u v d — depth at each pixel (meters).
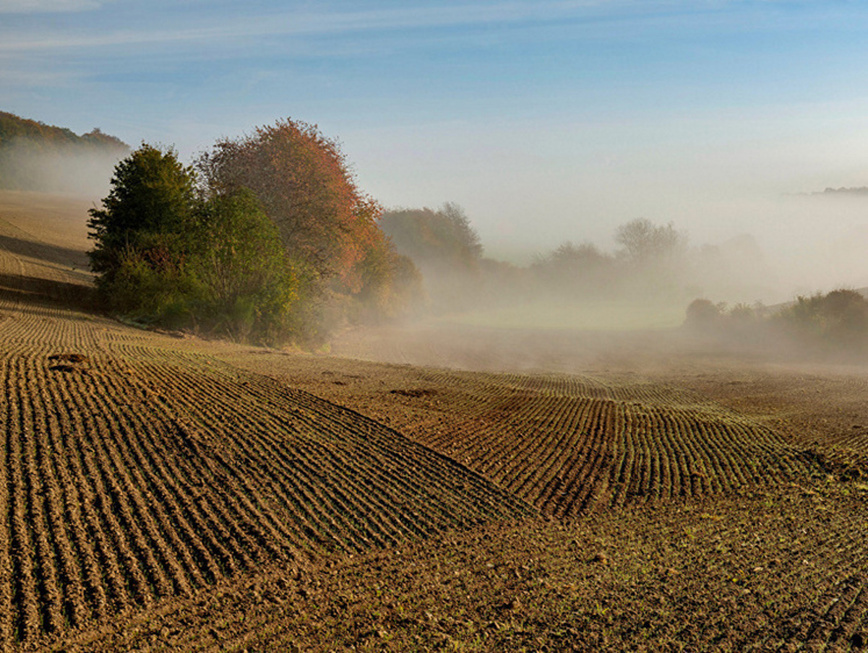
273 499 10.68
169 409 14.84
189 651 6.32
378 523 10.41
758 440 20.19
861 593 8.52
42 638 6.24
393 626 7.06
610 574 9.05
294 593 7.77
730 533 11.36
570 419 20.86
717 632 7.20
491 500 12.23
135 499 9.77
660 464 16.36
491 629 7.11
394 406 19.05
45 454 10.85
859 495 14.59
